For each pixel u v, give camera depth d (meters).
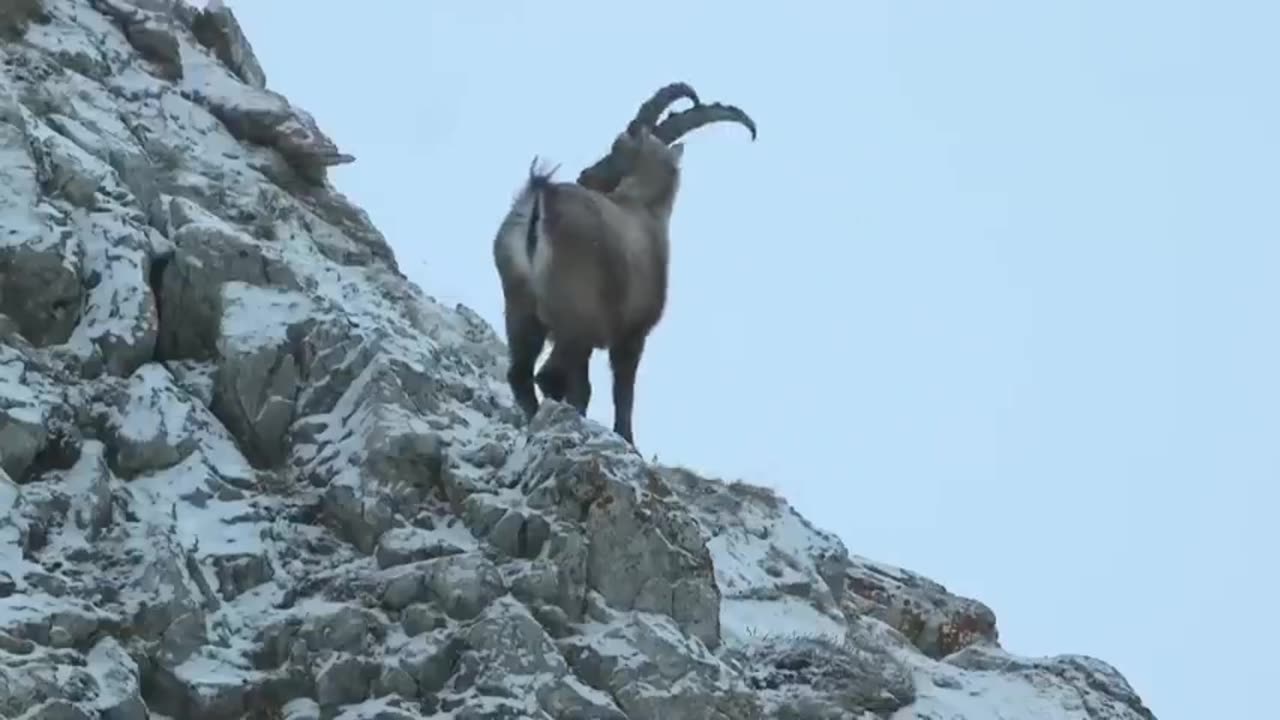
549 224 53.50
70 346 49.75
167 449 47.72
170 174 59.00
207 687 42.62
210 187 59.41
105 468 46.38
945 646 61.66
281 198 62.38
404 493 47.72
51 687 40.25
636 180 57.84
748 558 56.59
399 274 66.31
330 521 47.81
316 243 63.16
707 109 59.81
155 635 43.31
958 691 52.84
